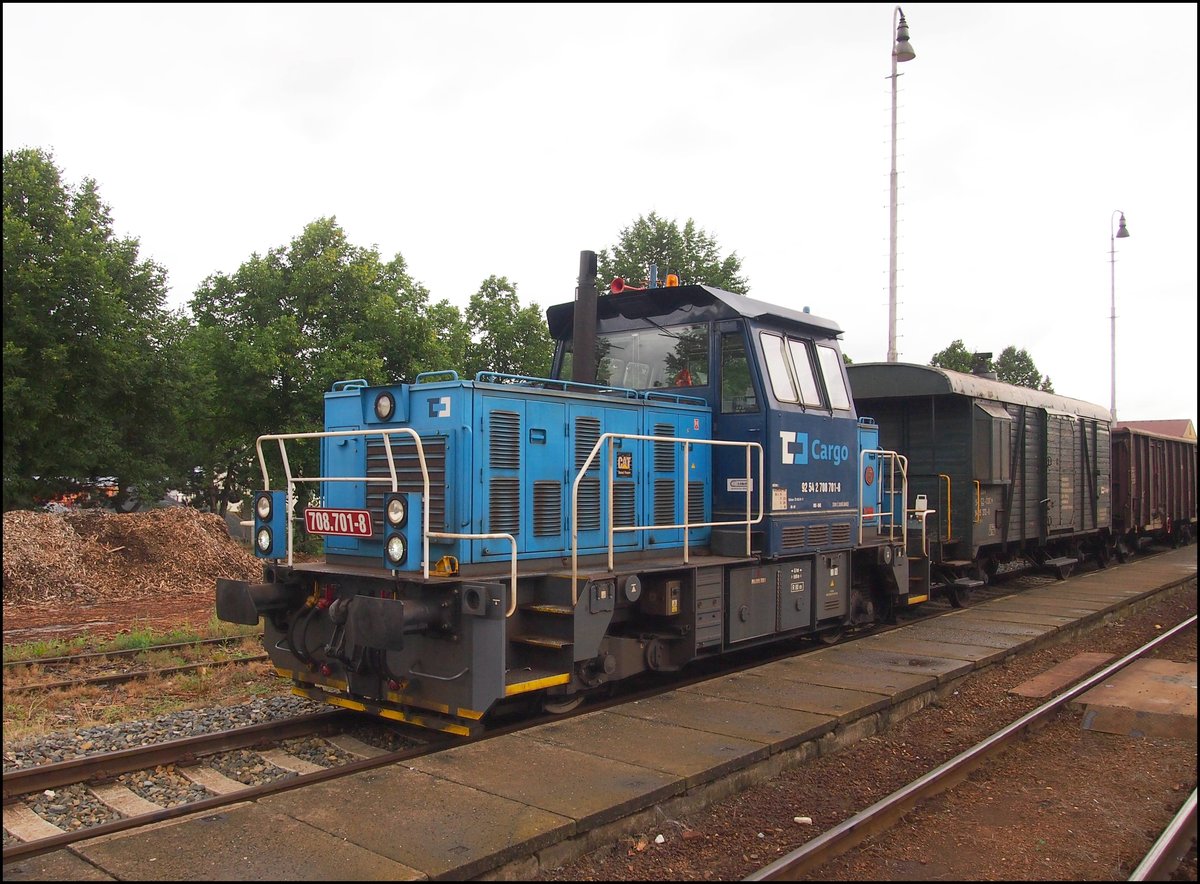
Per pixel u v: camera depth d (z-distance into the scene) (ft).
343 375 61.52
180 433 66.69
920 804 16.65
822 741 19.40
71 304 55.36
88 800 15.74
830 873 13.73
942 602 41.83
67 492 63.16
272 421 64.75
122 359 57.31
